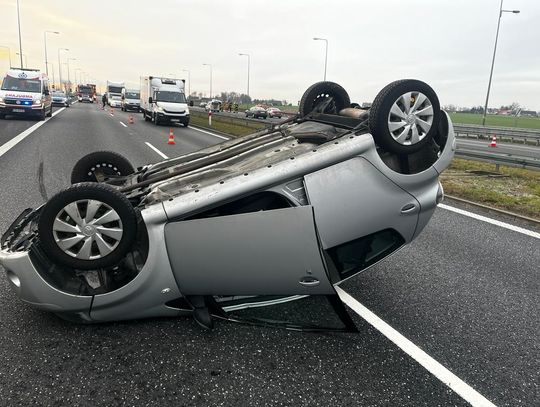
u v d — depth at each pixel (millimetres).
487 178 10375
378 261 3627
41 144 13641
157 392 2590
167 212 3004
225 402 2533
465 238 5809
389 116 3238
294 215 2938
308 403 2557
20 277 3010
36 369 2742
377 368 2926
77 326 3234
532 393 2754
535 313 3814
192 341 3121
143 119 32844
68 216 3047
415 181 3447
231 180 3080
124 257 3137
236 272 3062
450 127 3670
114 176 5035
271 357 2986
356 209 3242
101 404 2471
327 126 3920
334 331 3234
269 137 4094
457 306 3881
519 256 5211
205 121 30156
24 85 23703
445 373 2910
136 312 3201
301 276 3041
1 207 6168
